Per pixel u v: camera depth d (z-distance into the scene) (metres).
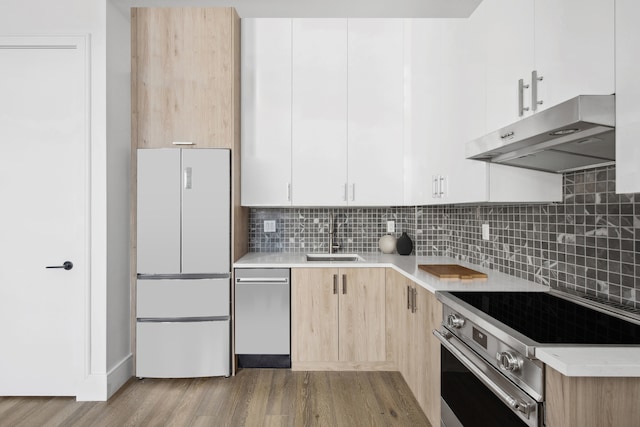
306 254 3.36
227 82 2.89
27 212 2.57
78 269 2.57
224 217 2.80
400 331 2.70
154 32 2.87
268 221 3.46
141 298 2.76
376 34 3.10
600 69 1.19
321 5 3.21
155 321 2.77
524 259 2.21
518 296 1.77
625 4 1.07
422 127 2.86
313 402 2.43
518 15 1.68
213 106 2.88
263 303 2.87
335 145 3.09
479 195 2.02
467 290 1.90
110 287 2.62
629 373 0.97
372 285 2.89
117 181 2.72
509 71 1.76
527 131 1.35
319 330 2.89
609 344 1.12
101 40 2.58
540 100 1.53
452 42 2.41
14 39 2.54
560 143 1.34
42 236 2.57
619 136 1.09
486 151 1.67
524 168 1.93
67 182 2.57
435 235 3.44
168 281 2.77
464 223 3.02
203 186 2.78
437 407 1.93
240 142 3.07
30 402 2.48
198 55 2.88
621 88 1.08
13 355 2.57
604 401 1.00
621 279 1.54
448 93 2.47
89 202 2.56
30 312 2.57
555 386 1.04
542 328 1.29
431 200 2.71
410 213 3.46
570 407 1.00
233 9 2.89
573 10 1.32
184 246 2.78
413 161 3.00
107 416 2.29
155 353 2.77
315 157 3.09
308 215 3.47
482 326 1.40
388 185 3.10
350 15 3.29
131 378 2.82
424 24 2.85
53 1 2.58
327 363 2.90
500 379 1.28
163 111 2.86
